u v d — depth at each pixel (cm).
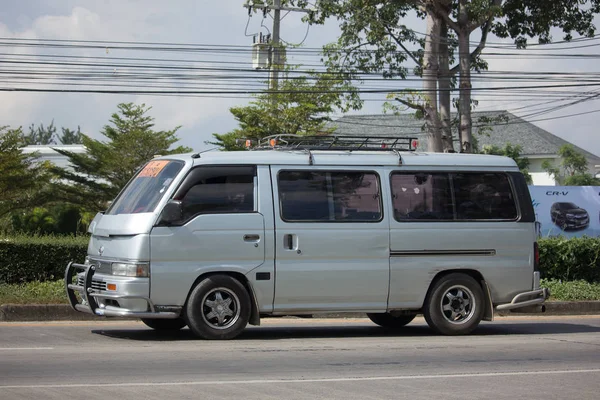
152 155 5850
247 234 1370
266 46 3975
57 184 5719
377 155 1486
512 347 1362
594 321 1886
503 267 1538
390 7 3253
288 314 1427
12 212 5462
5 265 2069
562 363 1197
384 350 1293
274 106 4059
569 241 2405
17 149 5134
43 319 1667
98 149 5862
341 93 3369
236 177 1384
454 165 1526
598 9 3312
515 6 3375
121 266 1323
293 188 1414
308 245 1406
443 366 1147
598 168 7406
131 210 1364
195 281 1350
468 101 3244
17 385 940
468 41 3222
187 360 1143
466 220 1516
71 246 2130
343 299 1434
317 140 1562
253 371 1066
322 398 901
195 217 1346
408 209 1481
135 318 1457
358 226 1438
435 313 1494
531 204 1572
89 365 1086
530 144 6894
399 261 1464
